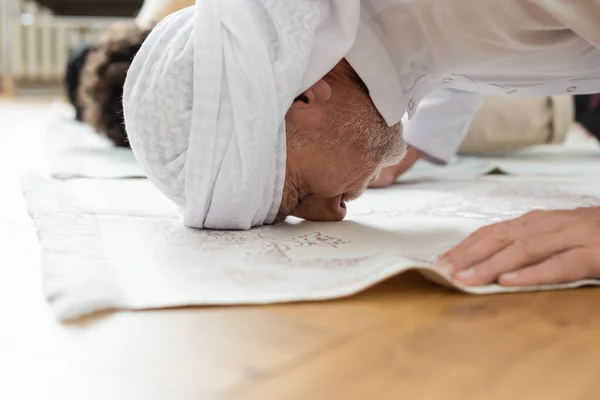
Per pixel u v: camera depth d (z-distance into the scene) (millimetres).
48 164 1580
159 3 2391
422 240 847
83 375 478
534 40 826
